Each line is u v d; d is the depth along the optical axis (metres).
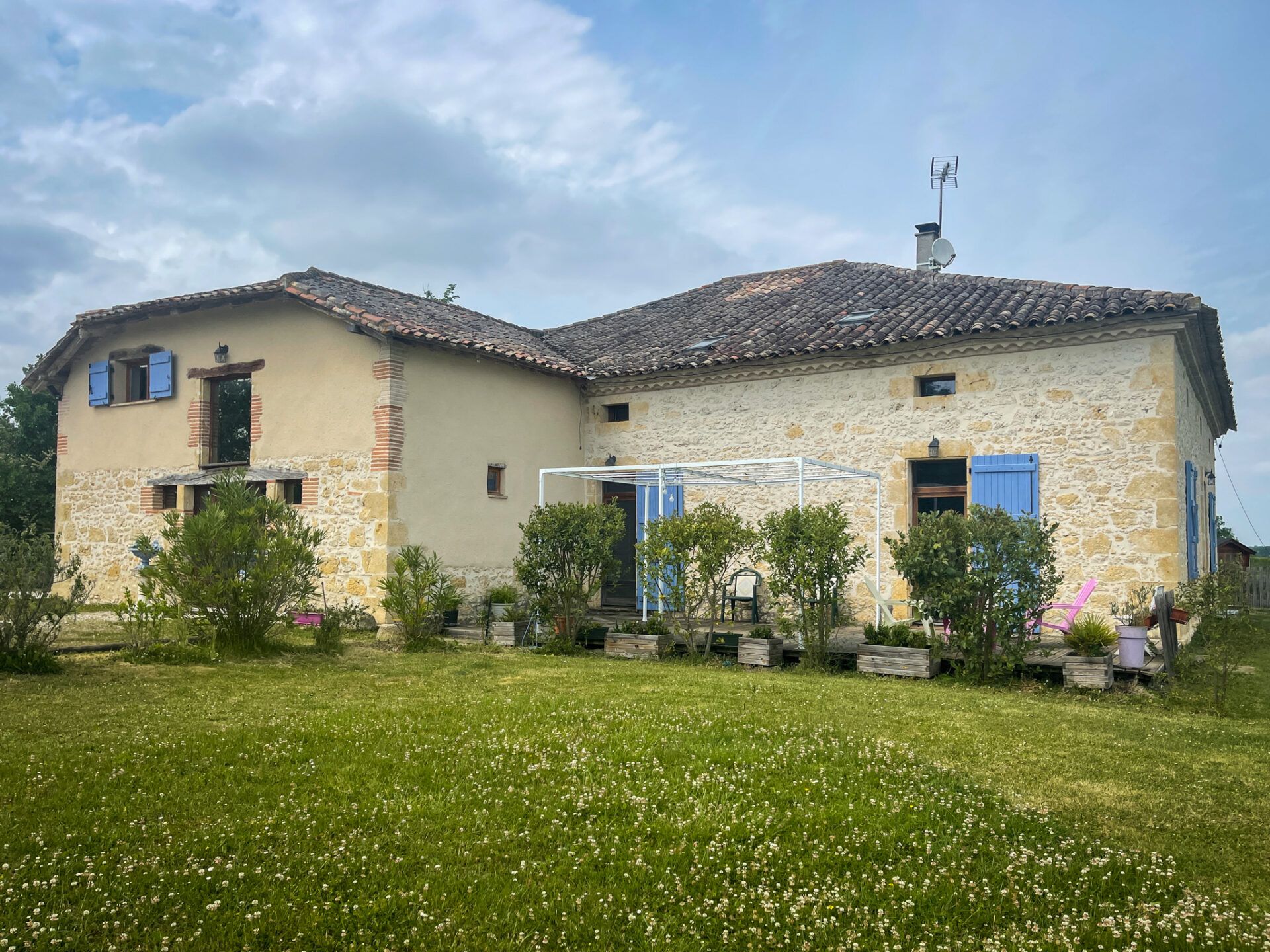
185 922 3.09
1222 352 11.79
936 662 8.71
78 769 4.61
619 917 3.27
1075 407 10.70
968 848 3.89
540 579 10.20
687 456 13.57
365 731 5.57
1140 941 3.17
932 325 11.58
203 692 6.89
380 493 11.03
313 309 11.76
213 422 13.02
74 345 13.95
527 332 16.55
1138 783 4.76
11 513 18.38
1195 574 12.39
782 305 15.14
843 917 3.32
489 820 4.07
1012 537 8.16
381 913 3.21
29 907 3.12
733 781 4.65
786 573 9.04
